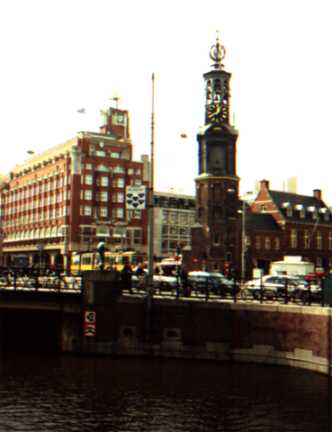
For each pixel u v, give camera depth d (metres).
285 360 34.09
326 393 27.45
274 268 69.12
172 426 22.58
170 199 130.75
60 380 30.14
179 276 40.69
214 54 85.75
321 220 115.88
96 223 103.56
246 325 35.62
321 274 58.62
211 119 86.00
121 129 115.19
